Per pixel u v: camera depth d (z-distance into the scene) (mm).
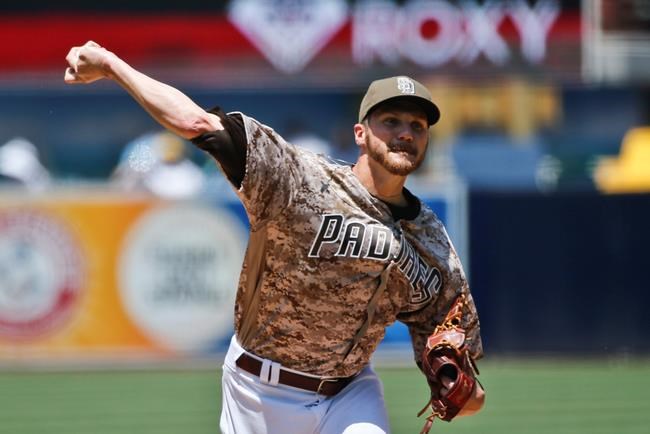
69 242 42094
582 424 31969
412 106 16469
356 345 17234
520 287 43719
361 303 16922
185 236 42094
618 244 43500
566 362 43625
